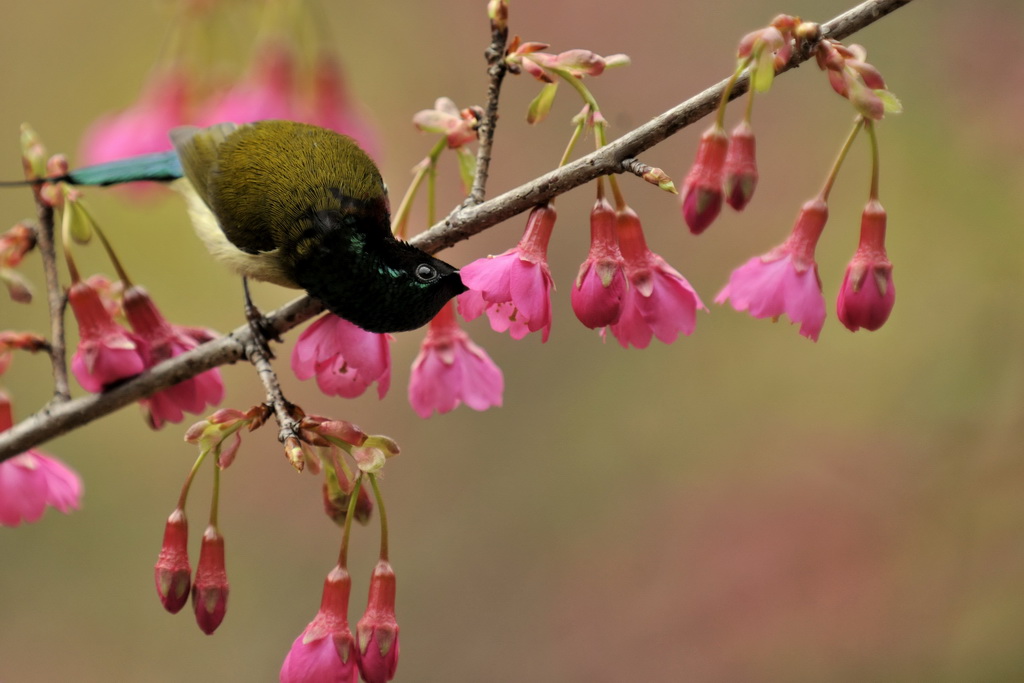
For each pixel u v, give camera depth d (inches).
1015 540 395.9
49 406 238.7
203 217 263.0
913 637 391.2
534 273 197.5
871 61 458.9
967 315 426.9
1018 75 442.3
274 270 245.9
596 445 485.4
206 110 382.6
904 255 441.4
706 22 497.4
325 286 229.5
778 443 444.5
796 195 482.0
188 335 245.4
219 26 398.0
